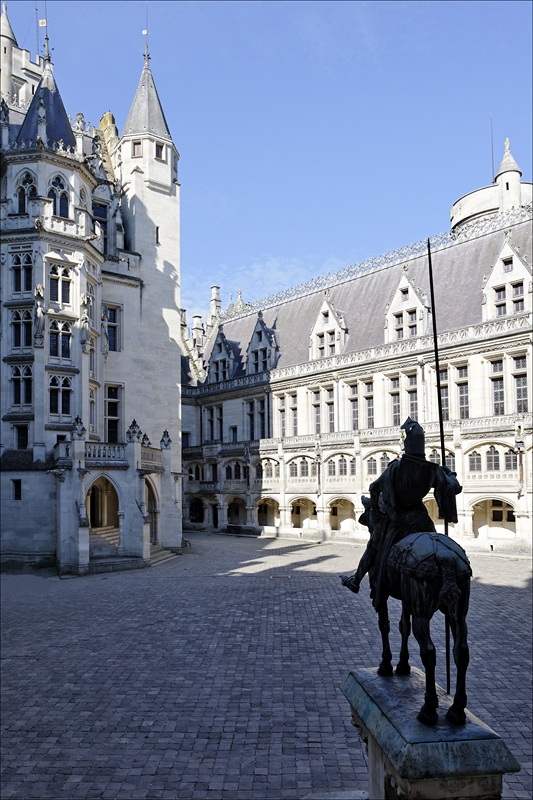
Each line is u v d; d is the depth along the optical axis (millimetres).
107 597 25250
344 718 12578
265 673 15375
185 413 67875
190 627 19984
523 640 18234
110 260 43781
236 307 77625
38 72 53531
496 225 48906
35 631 19641
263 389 60031
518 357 41938
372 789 7207
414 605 6316
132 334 44562
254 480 57938
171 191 47500
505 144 59250
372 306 55219
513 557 38188
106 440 42656
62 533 32500
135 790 9836
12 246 36906
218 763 10703
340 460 50906
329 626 20031
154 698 13766
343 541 48750
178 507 41594
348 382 52625
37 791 9844
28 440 36125
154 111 47312
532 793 9664
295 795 9586
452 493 7164
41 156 37125
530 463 39438
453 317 47000
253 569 33312
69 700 13703
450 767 5777
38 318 36062
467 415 44750
